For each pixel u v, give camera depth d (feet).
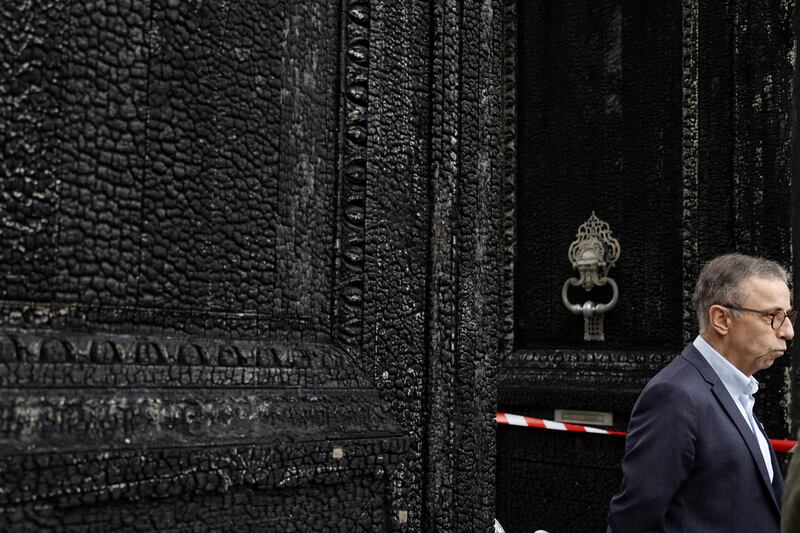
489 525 5.29
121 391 3.43
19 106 3.26
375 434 4.40
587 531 11.28
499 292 5.54
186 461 3.47
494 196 5.54
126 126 3.60
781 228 10.06
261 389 4.00
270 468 3.80
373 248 4.73
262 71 4.20
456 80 5.30
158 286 3.71
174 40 3.80
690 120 10.91
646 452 5.80
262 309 4.15
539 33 12.60
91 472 3.16
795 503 4.39
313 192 4.48
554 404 11.59
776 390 9.91
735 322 6.13
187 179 3.84
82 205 3.44
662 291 11.14
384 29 4.89
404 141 4.98
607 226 11.65
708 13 10.85
